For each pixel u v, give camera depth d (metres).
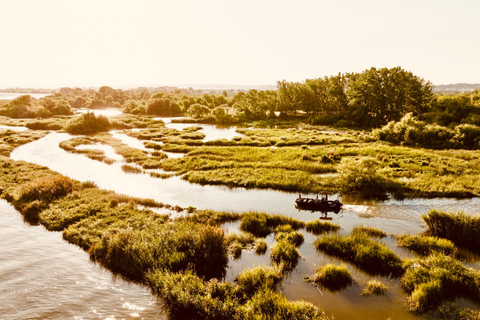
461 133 54.50
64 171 40.03
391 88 80.06
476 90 82.50
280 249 19.12
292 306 13.69
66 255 19.23
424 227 23.12
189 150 54.19
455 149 51.69
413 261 17.45
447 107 73.00
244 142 60.34
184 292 14.73
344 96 95.69
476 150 49.88
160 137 69.19
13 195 28.55
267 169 39.72
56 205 26.16
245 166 41.75
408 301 14.75
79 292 15.61
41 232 22.45
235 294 15.13
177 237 19.67
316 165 40.44
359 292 15.59
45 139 65.56
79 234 21.39
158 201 29.39
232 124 99.00
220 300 14.56
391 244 20.52
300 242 21.05
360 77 89.31
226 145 59.91
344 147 54.19
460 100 73.88
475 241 19.91
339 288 15.93
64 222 23.42
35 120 97.69
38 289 15.73
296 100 112.19
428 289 14.79
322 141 59.72
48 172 37.09
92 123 78.00
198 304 14.15
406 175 35.25
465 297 14.91
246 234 21.80
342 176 33.00
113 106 190.00
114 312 14.20
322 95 109.00
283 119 108.62
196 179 35.97
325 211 26.78
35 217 24.58
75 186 30.73
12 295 15.18
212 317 13.70
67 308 14.37
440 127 56.97
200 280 15.98
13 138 61.28
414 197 29.53
